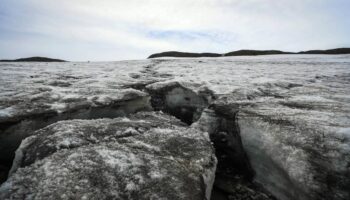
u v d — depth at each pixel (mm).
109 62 44344
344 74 20078
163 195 4094
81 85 13695
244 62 39094
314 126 5863
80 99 9750
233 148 7609
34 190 4016
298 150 5297
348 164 4590
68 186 4051
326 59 41469
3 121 7410
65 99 9781
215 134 8195
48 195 3863
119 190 4105
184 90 12852
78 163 4664
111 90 11570
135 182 4301
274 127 6258
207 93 11781
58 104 9062
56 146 5398
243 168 7082
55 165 4605
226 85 13383
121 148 5418
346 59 40000
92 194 3941
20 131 7711
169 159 5180
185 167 4969
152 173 4582
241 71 24172
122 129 6539
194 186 4445
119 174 4449
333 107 7840
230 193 6188
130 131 6465
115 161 4801
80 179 4230
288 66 30188
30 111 8156
